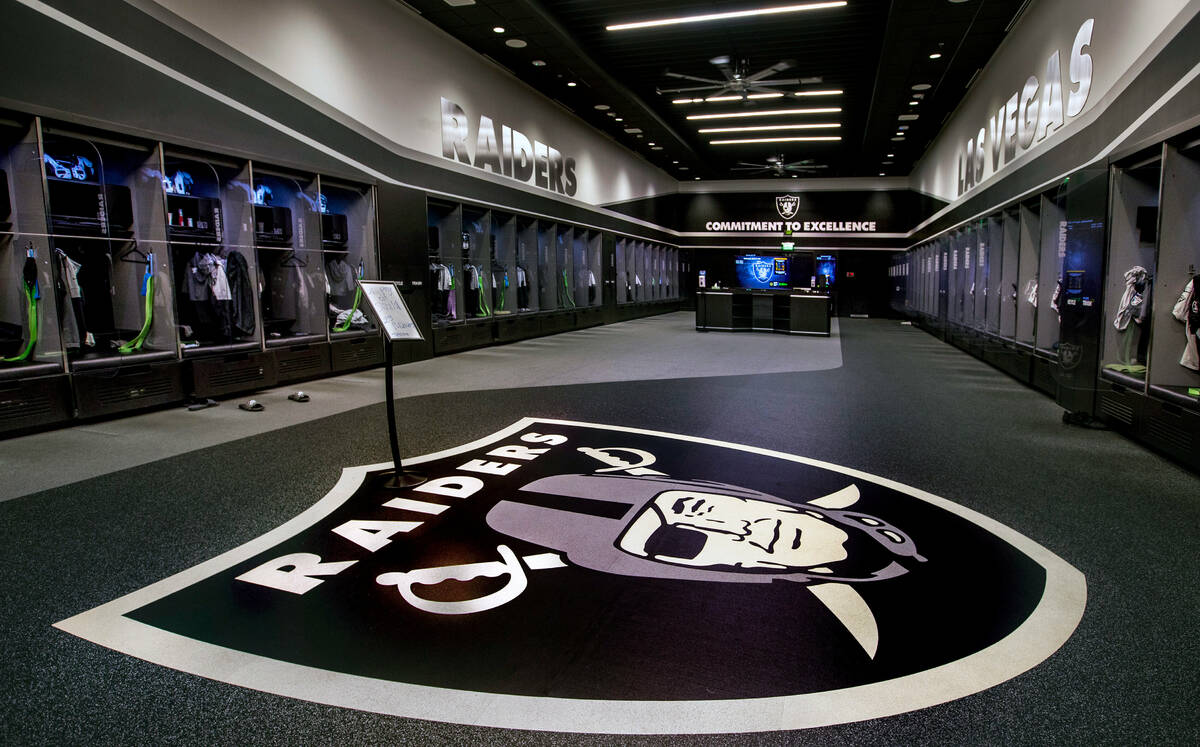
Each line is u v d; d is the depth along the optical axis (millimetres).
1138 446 4523
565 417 5449
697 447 4449
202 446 4453
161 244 5629
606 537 2865
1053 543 2818
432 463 4043
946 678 1846
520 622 2148
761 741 1587
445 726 1642
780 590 2369
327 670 1882
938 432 4930
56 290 4816
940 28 8531
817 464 4035
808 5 8242
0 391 4516
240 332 6523
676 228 22516
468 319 10484
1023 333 7711
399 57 8516
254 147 6445
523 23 8703
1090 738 1590
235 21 6191
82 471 3865
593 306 15922
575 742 1584
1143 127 4891
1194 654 1964
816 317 13508
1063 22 6902
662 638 2051
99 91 5012
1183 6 4266
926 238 16203
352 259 8281
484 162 10664
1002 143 9242
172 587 2404
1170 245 4230
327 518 3107
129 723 1650
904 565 2590
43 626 2129
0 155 4730
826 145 16750
